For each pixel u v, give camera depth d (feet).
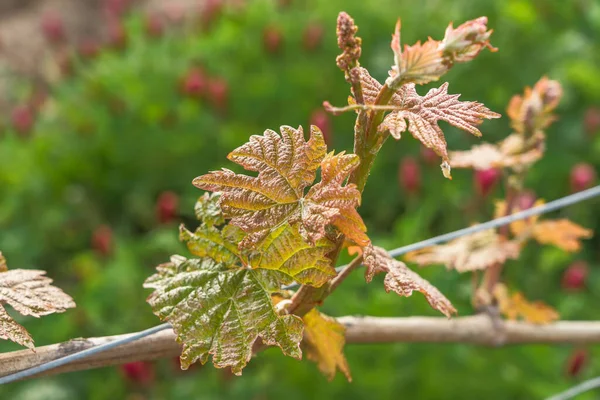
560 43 5.39
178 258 1.35
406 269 1.37
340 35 1.24
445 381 3.63
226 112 5.33
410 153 5.04
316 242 1.29
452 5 5.74
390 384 3.60
